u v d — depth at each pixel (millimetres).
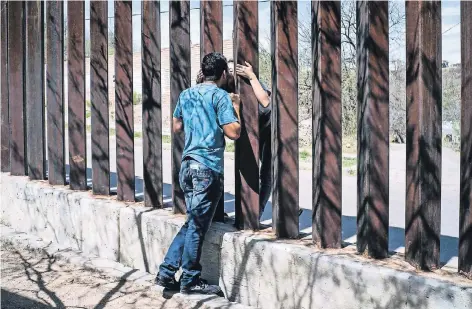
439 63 3523
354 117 16516
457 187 7992
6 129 7070
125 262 5332
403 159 11336
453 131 13695
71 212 5852
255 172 4516
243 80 4480
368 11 3707
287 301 4039
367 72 3740
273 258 4121
